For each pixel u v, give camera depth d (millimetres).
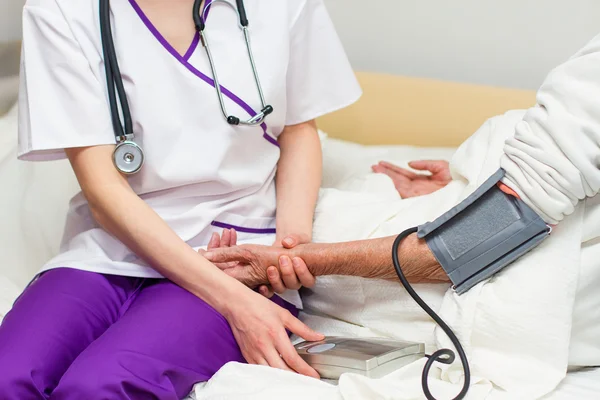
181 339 1128
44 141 1202
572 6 2035
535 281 1070
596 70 1039
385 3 2232
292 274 1238
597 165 1040
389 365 1078
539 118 1073
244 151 1332
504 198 1103
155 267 1221
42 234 1558
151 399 1068
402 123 2135
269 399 1012
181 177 1260
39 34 1226
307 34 1424
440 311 1132
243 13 1308
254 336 1155
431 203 1277
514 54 2135
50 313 1153
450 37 2191
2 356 1067
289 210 1391
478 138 1276
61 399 1027
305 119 1473
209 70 1281
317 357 1116
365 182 1596
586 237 1091
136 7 1253
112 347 1075
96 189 1220
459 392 1021
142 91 1236
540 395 1036
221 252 1268
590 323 1111
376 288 1234
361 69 2324
